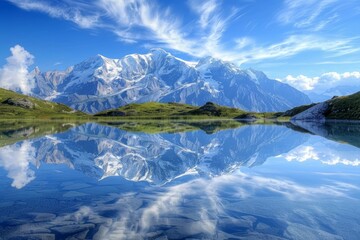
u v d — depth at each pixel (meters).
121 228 11.95
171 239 10.97
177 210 14.10
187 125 127.12
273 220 12.78
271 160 30.28
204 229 11.85
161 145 45.94
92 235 11.31
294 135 61.41
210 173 23.36
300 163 27.98
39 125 123.81
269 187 18.52
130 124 141.62
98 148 40.88
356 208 14.26
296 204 14.97
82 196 16.62
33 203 15.28
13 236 11.23
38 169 25.08
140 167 26.22
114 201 15.58
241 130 87.00
